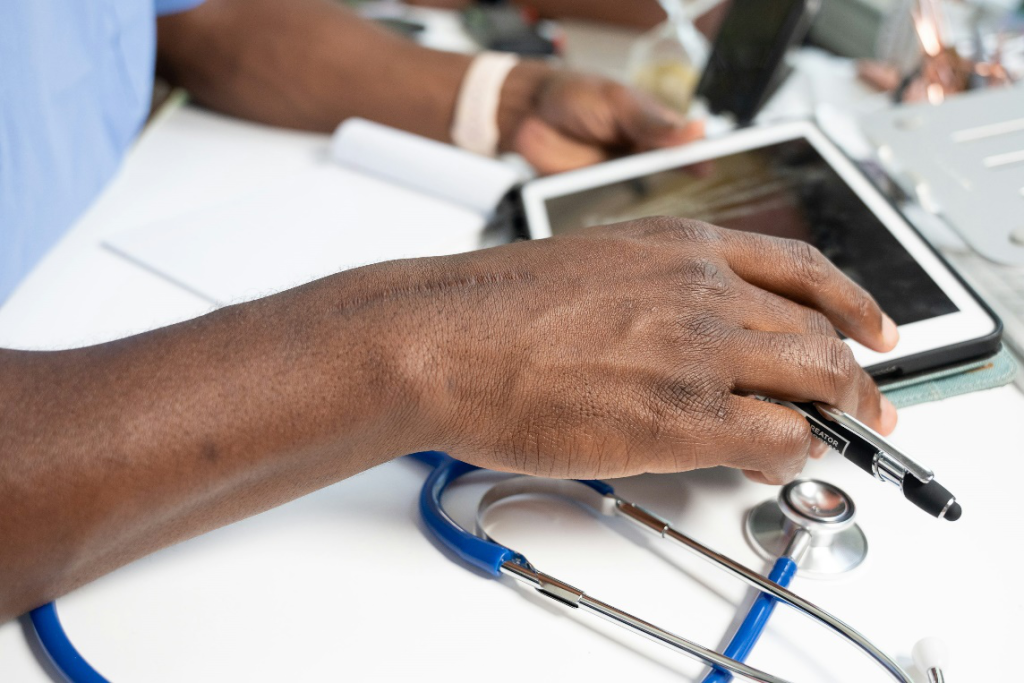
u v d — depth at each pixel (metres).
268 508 0.45
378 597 0.44
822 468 0.50
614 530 0.47
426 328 0.44
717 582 0.44
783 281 0.49
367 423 0.43
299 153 0.88
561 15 1.14
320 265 0.68
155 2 0.89
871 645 0.39
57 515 0.40
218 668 0.41
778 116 0.86
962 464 0.49
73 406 0.41
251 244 0.71
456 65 0.91
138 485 0.40
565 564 0.45
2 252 0.65
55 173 0.71
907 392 0.53
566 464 0.44
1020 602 0.42
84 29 0.73
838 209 0.62
